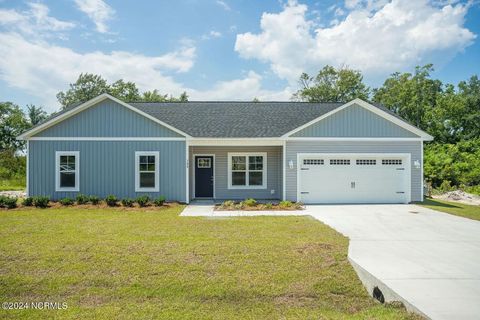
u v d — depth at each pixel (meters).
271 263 6.25
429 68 38.78
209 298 5.00
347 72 42.84
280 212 12.44
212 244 7.45
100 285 5.37
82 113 14.57
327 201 15.00
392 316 4.27
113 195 14.09
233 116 17.16
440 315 4.06
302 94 44.72
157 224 9.79
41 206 13.05
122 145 14.65
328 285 5.47
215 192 16.61
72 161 14.62
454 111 34.53
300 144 14.88
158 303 4.83
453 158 25.75
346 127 14.95
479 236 8.45
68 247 7.15
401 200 15.18
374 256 6.56
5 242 7.55
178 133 14.70
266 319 4.40
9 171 30.23
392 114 15.97
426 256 6.59
